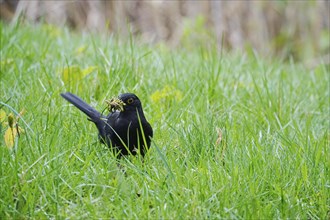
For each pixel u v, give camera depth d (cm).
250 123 933
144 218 654
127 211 665
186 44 1777
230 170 748
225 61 1245
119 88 995
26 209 662
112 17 1884
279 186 712
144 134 784
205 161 760
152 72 1109
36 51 1198
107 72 1040
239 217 658
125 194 688
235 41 1952
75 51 1218
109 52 1166
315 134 936
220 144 811
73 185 697
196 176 733
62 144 774
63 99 937
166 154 791
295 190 728
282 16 2053
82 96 970
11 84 984
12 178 685
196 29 1783
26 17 1775
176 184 704
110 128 779
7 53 1130
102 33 1727
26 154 732
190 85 1046
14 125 764
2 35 1209
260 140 843
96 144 812
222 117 942
